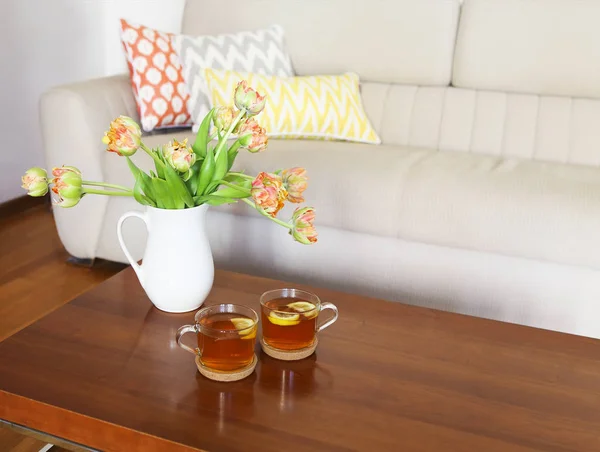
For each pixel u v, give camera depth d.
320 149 2.04
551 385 0.98
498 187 1.73
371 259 1.89
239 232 2.02
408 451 0.82
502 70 2.22
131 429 0.84
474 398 0.94
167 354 1.03
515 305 1.78
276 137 2.21
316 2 2.41
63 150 2.08
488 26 2.23
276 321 1.01
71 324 1.11
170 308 1.16
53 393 0.91
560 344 1.11
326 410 0.90
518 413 0.91
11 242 2.51
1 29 2.69
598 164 2.11
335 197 1.84
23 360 0.99
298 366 1.01
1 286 2.12
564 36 2.15
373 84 2.40
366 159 1.93
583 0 2.14
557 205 1.66
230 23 2.48
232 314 1.02
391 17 2.34
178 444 0.82
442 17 2.30
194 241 1.13
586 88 2.14
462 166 1.92
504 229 1.69
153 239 1.13
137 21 3.13
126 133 1.00
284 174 1.11
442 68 2.31
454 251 1.80
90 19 3.10
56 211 2.21
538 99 2.21
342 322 1.15
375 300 1.25
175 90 2.22
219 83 2.15
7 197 2.84
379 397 0.93
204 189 1.11
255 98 1.08
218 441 0.83
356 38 2.38
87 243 2.19
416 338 1.11
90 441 0.88
